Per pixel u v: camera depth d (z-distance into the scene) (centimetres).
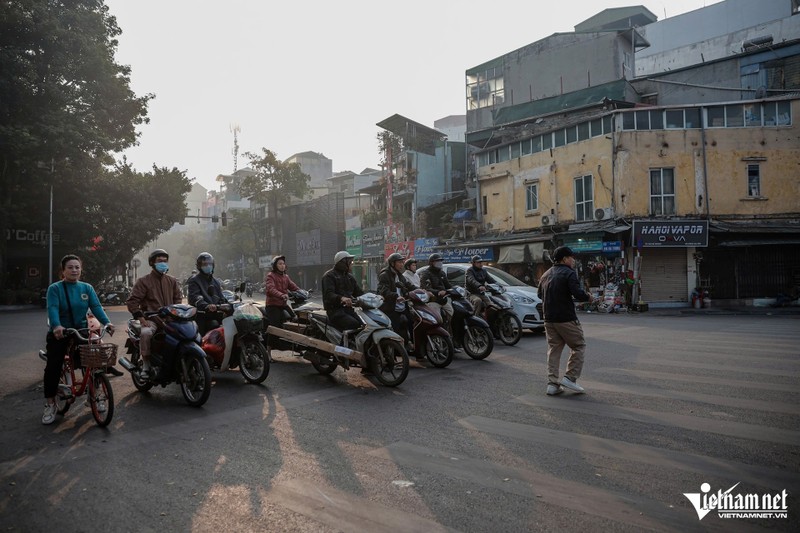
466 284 1042
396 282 827
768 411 502
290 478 370
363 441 447
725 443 417
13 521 315
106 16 2934
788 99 2059
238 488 355
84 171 3148
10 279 3525
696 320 1490
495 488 343
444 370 759
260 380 698
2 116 2488
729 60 2567
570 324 584
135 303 637
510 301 1002
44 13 2484
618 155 2112
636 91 2778
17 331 1496
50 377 527
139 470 394
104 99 2811
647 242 2014
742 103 2078
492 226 2766
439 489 344
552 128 2408
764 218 2064
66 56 2605
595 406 536
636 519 297
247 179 4959
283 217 5294
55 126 2511
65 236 3375
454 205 3334
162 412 567
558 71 3005
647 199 2095
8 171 2803
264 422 517
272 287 830
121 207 3275
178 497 343
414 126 3669
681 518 298
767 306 2012
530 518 300
